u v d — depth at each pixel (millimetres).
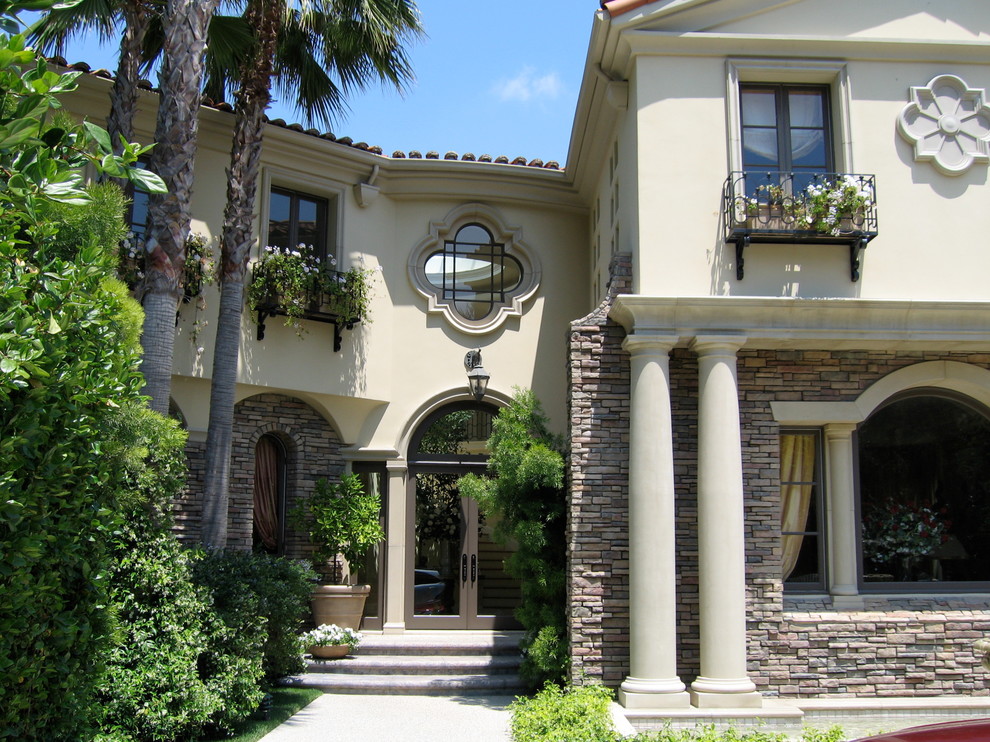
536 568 11516
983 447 11914
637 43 11172
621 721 9500
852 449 11523
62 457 6020
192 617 8758
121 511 7816
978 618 10875
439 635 13984
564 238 15562
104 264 6613
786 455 11531
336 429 14375
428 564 14602
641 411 10633
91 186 7242
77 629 6613
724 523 10406
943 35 11406
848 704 10312
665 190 11016
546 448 11828
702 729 9070
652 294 10797
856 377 11359
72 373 5898
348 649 12750
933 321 10852
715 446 10547
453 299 15094
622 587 10695
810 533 11383
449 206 15219
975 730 4973
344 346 14141
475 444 14883
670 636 10281
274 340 13445
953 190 11234
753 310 10711
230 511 13172
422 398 14602
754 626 10719
